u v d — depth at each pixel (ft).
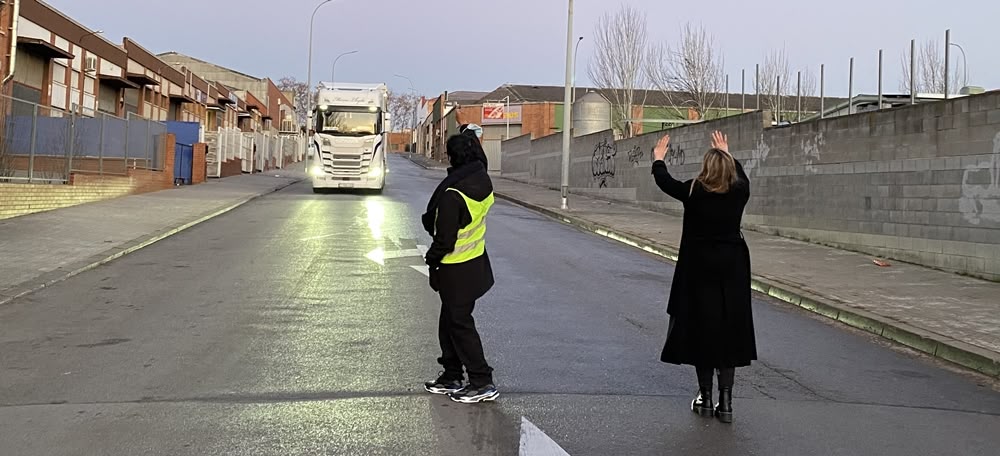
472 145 17.62
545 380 19.43
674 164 70.90
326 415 16.31
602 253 45.29
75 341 22.12
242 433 15.15
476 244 17.43
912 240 40.52
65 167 57.57
